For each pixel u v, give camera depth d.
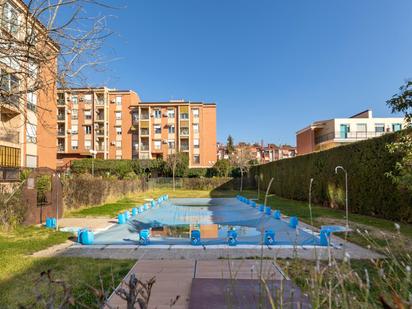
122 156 44.50
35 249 6.68
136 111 45.09
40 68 2.91
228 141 69.06
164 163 40.88
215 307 3.19
